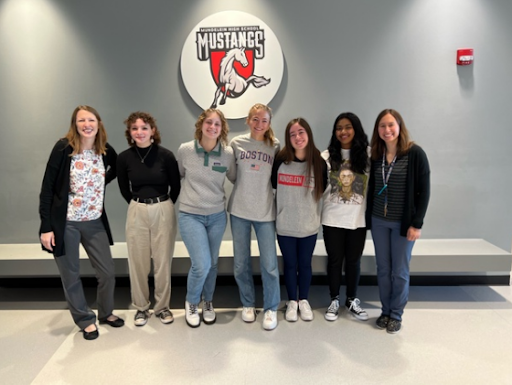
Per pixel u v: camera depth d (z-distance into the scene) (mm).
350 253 2641
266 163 2449
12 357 2250
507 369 2068
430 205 3234
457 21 3000
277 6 3006
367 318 2668
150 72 3094
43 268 2883
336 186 2545
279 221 2533
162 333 2498
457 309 2807
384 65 3062
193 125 3152
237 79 3059
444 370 2064
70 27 3059
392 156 2373
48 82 3123
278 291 2588
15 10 3055
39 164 3227
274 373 2055
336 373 2049
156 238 2510
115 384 1984
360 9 3008
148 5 3020
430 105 3102
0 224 3312
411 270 2842
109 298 2600
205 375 2045
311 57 3061
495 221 3230
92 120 2260
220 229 2533
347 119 2447
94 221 2443
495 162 3158
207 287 2652
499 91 3074
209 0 3006
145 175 2418
